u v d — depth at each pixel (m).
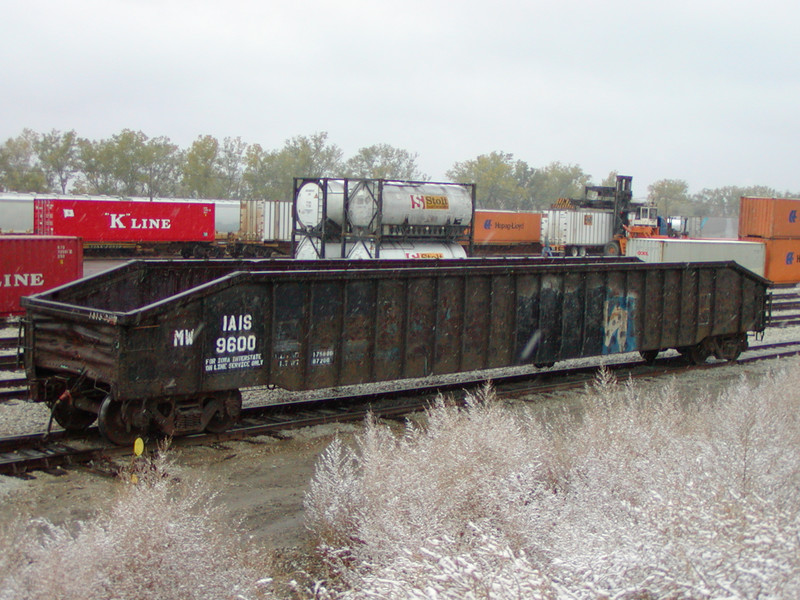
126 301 11.51
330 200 29.92
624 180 59.16
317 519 7.05
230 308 9.97
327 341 11.05
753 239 36.62
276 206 49.00
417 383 14.17
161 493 5.69
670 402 9.71
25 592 4.48
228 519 7.47
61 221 42.16
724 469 6.30
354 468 9.00
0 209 43.81
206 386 9.79
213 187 83.81
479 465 7.01
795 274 36.97
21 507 7.47
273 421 11.09
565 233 56.50
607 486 6.68
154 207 44.94
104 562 4.85
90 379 9.73
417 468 6.86
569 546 5.29
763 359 18.41
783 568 4.11
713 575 4.24
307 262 13.50
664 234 63.81
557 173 118.69
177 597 4.90
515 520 6.05
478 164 98.25
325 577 6.12
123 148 80.12
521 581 4.43
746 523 4.74
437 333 12.30
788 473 6.60
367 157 90.69
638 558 4.55
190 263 12.25
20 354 10.32
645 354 17.25
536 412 12.48
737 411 9.16
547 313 13.85
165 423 9.55
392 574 4.88
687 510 5.03
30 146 83.81
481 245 57.88
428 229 30.06
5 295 20.72
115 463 8.91
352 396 12.54
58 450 9.24
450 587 4.54
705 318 16.69
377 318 11.54
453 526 6.12
